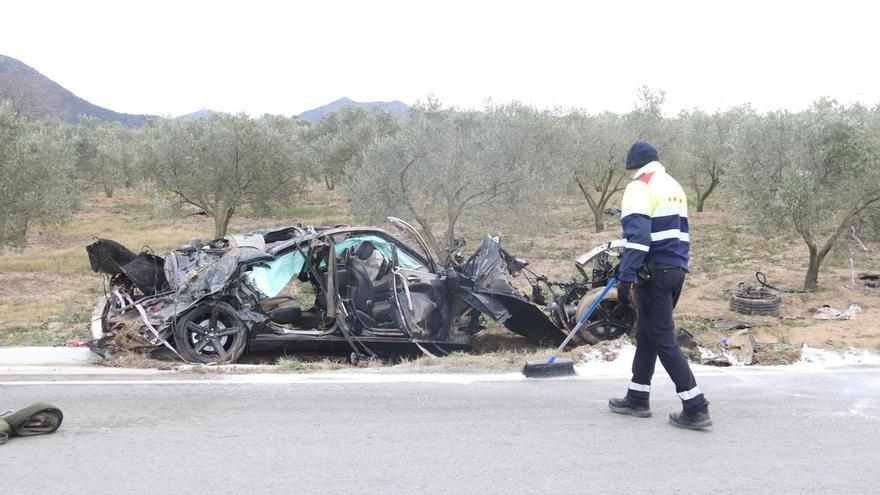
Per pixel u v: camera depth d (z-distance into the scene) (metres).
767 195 11.22
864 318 9.38
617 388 4.90
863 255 15.65
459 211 14.79
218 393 4.83
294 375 5.50
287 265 7.21
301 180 19.94
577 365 5.71
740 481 3.18
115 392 4.88
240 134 17.88
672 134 22.16
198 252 7.39
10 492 3.01
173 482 3.13
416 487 3.09
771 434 3.87
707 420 3.90
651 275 3.82
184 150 17.48
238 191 18.42
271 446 3.64
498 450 3.58
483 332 9.10
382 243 7.69
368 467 3.33
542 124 15.79
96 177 34.88
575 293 8.37
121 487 3.07
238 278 6.82
